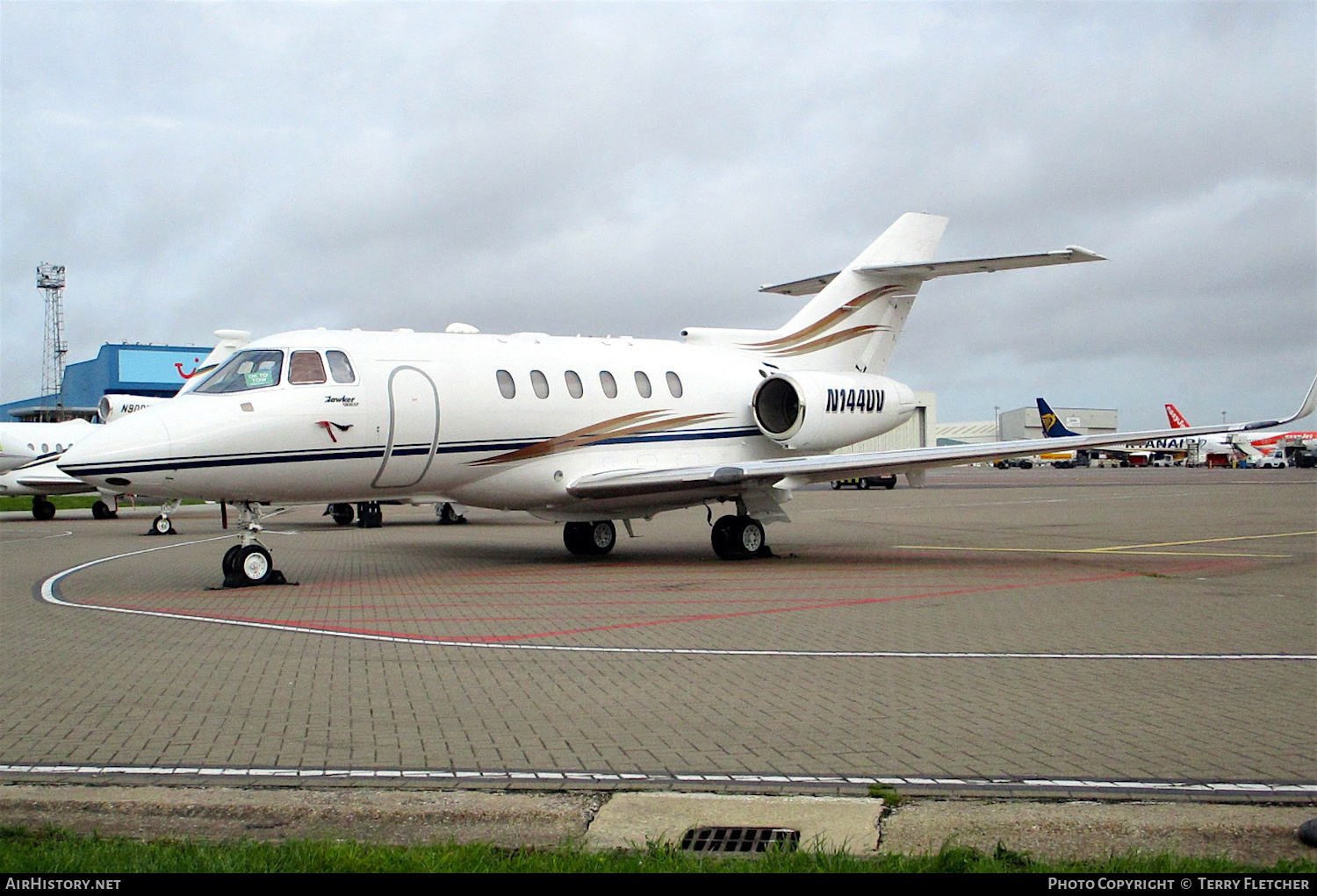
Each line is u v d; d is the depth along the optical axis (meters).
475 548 20.86
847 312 20.75
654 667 8.48
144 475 13.11
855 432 19.70
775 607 11.90
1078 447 15.55
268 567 14.40
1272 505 33.09
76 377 81.50
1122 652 9.09
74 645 9.59
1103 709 7.03
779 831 4.80
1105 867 4.25
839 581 14.44
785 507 35.03
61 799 5.18
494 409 15.92
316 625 10.70
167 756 6.00
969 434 147.38
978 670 8.31
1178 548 19.14
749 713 6.96
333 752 6.06
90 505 51.59
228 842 4.66
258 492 14.06
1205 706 7.12
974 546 19.92
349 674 8.26
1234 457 97.75
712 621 10.88
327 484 14.63
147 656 9.06
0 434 34.22
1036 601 12.32
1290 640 9.67
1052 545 19.95
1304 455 96.88
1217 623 10.65
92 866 4.25
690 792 5.31
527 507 17.09
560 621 10.89
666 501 17.69
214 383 14.34
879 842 4.68
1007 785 5.39
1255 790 5.33
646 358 18.31
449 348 15.95
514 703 7.27
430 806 5.09
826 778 5.54
